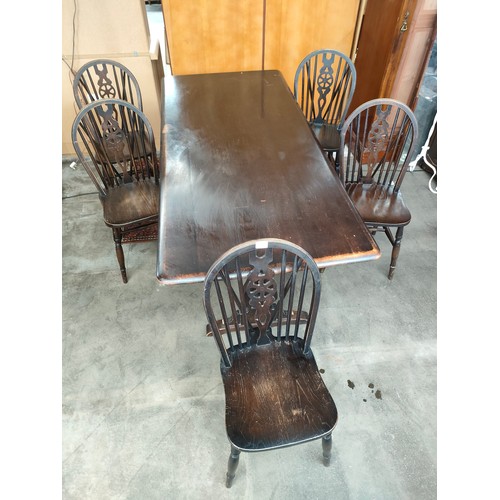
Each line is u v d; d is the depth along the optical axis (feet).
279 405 3.71
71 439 4.75
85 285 6.63
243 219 4.22
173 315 6.16
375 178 8.84
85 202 8.37
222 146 5.44
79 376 5.38
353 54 8.92
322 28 8.45
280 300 3.78
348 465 4.51
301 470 4.47
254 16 8.10
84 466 4.53
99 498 4.30
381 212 5.81
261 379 3.92
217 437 4.76
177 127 5.89
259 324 3.95
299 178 4.83
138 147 6.35
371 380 5.32
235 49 8.57
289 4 8.00
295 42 8.61
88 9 7.48
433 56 8.44
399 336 5.86
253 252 3.23
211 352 5.66
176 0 7.71
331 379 5.32
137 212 5.83
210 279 3.23
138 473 4.48
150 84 8.68
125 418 4.94
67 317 6.12
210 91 6.95
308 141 5.57
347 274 6.81
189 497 4.30
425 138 9.02
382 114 5.51
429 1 7.00
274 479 4.41
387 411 4.99
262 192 4.60
